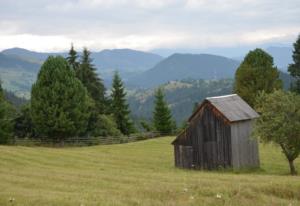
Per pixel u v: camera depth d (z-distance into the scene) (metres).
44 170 40.22
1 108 75.94
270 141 48.62
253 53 92.00
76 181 32.62
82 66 102.44
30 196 25.41
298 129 46.12
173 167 54.84
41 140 78.75
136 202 25.50
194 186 30.77
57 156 54.44
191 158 55.44
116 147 76.06
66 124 76.25
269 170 53.09
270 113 47.47
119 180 33.75
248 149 54.94
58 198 25.12
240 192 29.38
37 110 76.12
